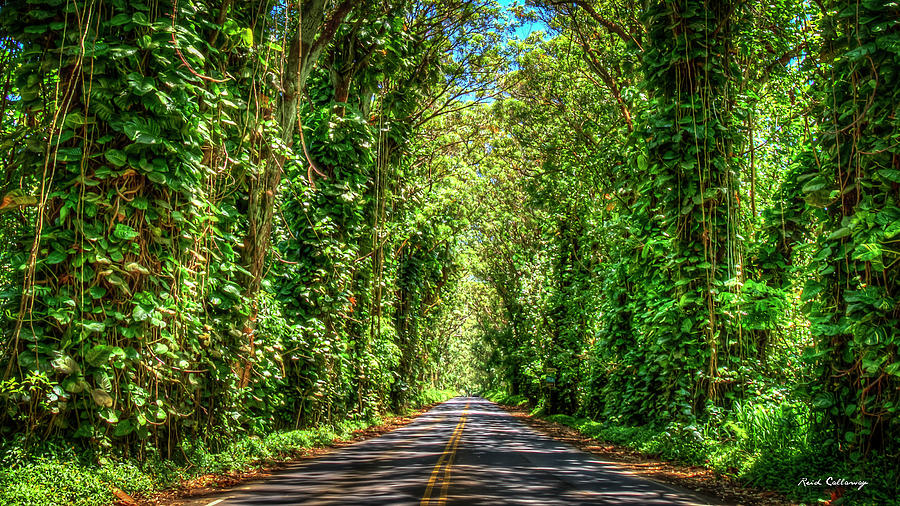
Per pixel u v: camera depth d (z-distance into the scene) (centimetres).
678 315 1440
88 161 884
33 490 685
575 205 3056
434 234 3506
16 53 890
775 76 1714
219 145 1134
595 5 2205
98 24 884
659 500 831
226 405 1208
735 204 1436
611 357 2061
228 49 1164
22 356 815
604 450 1590
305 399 1814
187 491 885
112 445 892
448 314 5884
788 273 1494
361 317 2356
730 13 1418
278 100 1402
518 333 4656
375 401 2659
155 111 920
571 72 2670
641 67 1562
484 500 796
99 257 865
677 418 1424
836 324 915
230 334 1219
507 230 4644
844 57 900
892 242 823
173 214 947
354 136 2056
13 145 886
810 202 951
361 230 2239
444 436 2036
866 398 875
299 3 1296
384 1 2011
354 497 820
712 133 1388
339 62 2072
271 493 863
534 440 1902
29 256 843
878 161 863
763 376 1412
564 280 3155
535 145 3019
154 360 956
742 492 918
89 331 862
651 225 1556
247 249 1345
